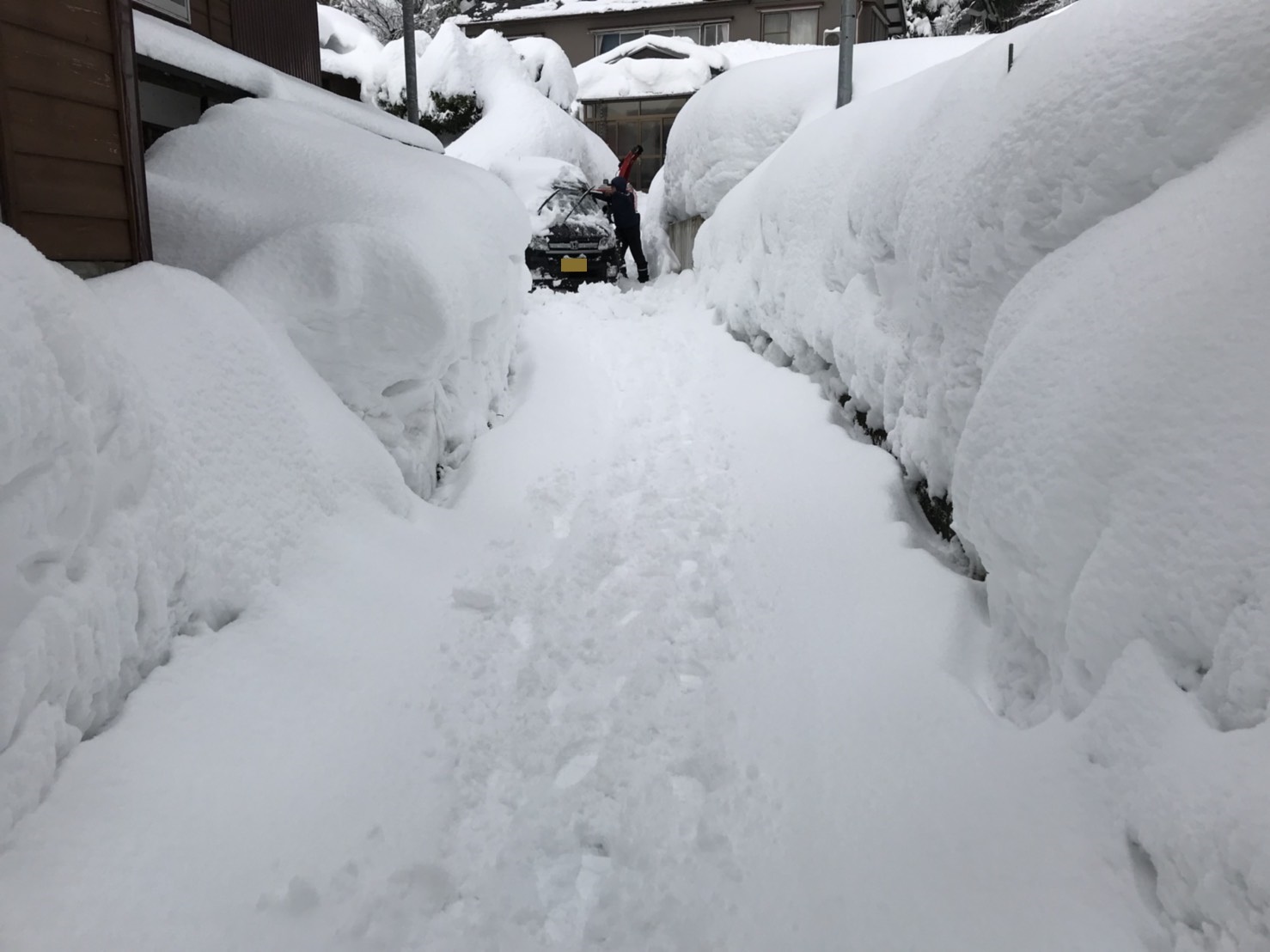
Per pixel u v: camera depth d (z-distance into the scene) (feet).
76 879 5.42
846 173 15.70
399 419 12.98
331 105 18.74
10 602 5.70
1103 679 6.32
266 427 9.70
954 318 10.06
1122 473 6.25
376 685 8.50
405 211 13.25
